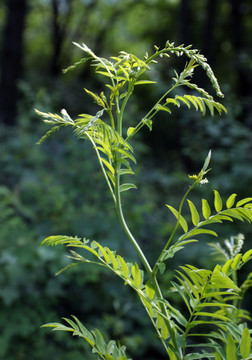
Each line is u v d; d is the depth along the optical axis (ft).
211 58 40.70
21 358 14.35
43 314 14.76
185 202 18.49
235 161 18.25
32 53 62.44
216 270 4.41
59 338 14.62
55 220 15.66
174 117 25.88
